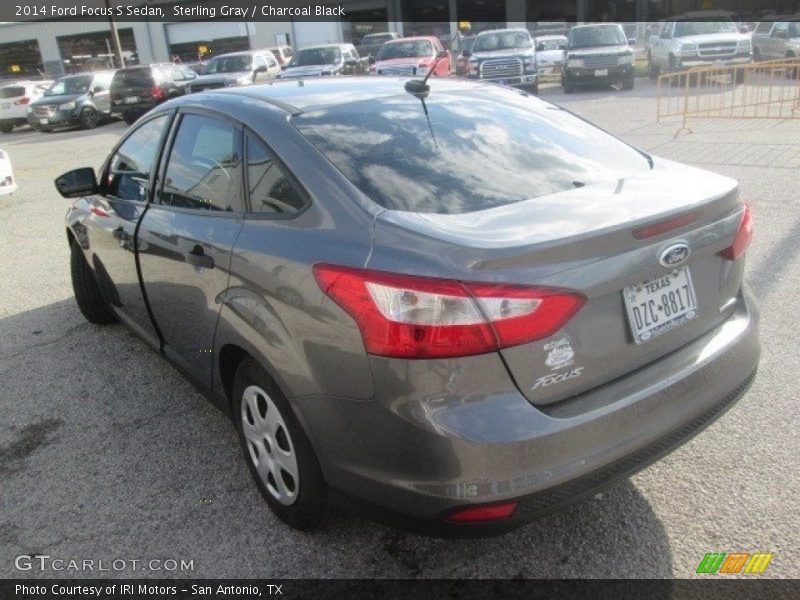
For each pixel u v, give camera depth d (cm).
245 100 305
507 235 209
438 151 269
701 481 286
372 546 265
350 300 211
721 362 247
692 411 236
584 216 222
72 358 450
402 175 250
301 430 242
